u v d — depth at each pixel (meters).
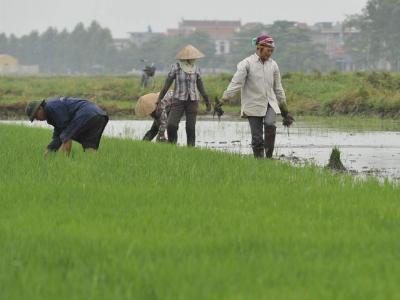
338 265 13.94
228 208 19.94
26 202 20.62
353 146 50.56
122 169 27.39
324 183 24.97
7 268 13.78
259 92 35.31
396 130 65.25
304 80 110.88
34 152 32.41
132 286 12.64
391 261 14.22
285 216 18.66
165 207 19.83
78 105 30.52
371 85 102.19
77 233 16.45
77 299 11.98
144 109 43.34
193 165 28.05
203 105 95.94
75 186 23.33
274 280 12.98
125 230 16.92
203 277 13.05
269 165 29.78
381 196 22.28
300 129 66.44
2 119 88.38
